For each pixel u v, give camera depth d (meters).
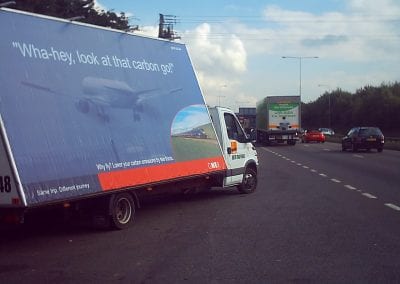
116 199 9.58
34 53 8.33
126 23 32.78
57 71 8.66
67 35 9.06
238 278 6.53
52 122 8.33
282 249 8.00
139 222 10.48
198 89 12.50
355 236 8.84
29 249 8.32
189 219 10.72
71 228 9.99
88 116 9.08
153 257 7.64
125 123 9.88
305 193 14.34
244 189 14.36
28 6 23.17
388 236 8.81
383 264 7.11
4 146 7.50
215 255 7.70
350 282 6.33
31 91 8.10
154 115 10.73
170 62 11.70
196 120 12.04
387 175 19.02
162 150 10.67
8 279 6.65
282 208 11.87
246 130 15.90
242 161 14.02
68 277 6.70
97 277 6.67
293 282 6.35
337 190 14.88
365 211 11.29
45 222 9.95
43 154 8.00
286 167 23.00
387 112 82.50
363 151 36.62
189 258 7.55
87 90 9.17
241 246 8.23
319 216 10.76
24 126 7.83
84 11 28.98
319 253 7.73
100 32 9.84
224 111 13.60
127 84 10.15
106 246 8.42
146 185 10.01
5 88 7.70
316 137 56.44
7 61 7.84
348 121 101.19
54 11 25.59
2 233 9.63
